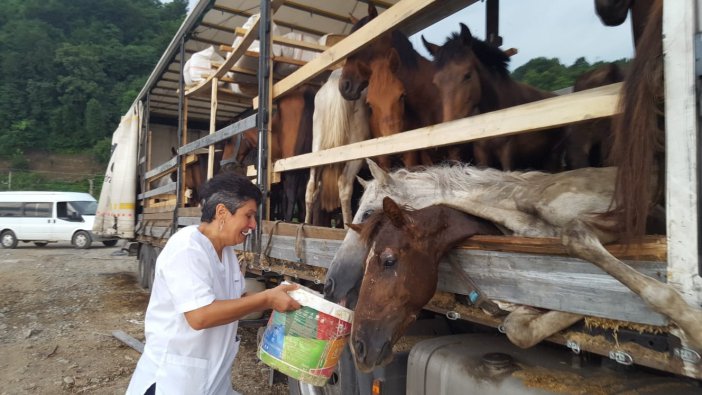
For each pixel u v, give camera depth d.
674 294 1.29
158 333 1.94
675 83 1.31
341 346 2.05
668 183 1.32
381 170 2.49
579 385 1.80
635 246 1.51
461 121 2.25
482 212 2.15
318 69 3.56
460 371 2.09
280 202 7.12
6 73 48.31
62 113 46.69
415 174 2.49
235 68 6.33
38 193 19.47
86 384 4.64
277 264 3.86
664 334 1.41
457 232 2.13
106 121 48.06
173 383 1.86
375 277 2.08
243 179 2.07
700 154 1.26
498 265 1.92
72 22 58.56
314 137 4.95
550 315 1.72
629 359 1.50
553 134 4.48
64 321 7.13
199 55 7.30
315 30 7.19
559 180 2.12
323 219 5.25
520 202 2.13
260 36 4.38
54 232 19.03
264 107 4.30
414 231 2.10
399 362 2.58
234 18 6.93
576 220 1.63
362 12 6.55
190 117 11.41
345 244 2.52
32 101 47.69
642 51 1.53
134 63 53.34
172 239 2.01
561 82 6.39
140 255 10.53
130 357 5.43
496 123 2.07
